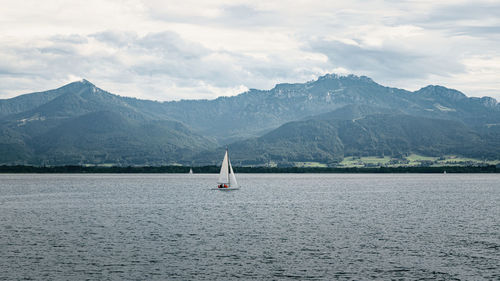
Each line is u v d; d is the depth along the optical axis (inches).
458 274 2293.3
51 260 2512.3
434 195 6958.7
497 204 5516.7
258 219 4074.8
